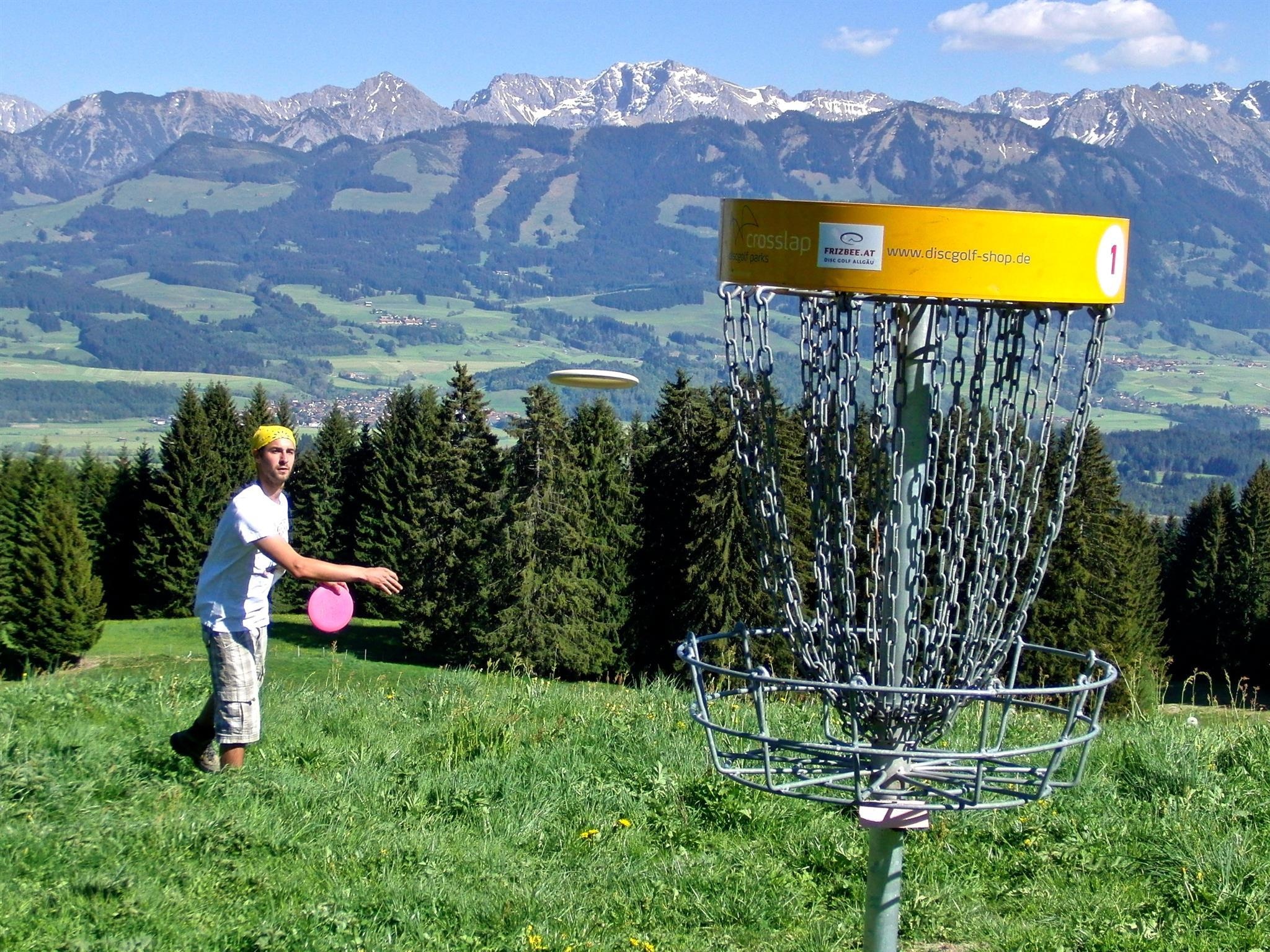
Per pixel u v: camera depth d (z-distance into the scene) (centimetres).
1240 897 483
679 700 870
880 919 322
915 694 292
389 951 450
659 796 628
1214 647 5384
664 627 4741
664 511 4697
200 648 5144
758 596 3822
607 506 4859
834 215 272
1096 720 312
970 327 300
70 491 6219
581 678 4750
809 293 297
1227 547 5397
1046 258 272
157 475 6444
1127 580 3241
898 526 299
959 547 303
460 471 5059
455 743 728
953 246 269
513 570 4525
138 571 6438
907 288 271
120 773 603
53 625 4506
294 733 725
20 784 564
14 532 4831
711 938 478
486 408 5169
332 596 601
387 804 607
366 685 967
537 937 461
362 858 529
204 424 6450
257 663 616
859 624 336
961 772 328
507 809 609
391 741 728
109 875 480
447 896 497
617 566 4775
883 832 321
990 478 300
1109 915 483
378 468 6284
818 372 305
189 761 625
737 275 289
